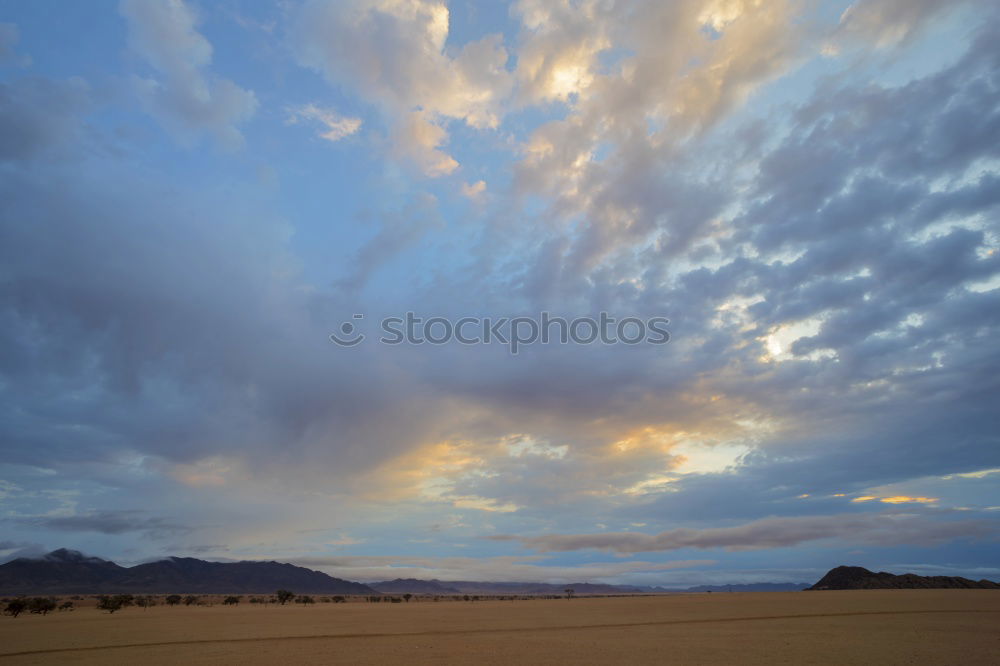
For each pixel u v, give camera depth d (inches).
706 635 1782.7
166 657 1365.7
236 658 1323.8
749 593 6732.3
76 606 6102.4
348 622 2632.9
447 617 3031.5
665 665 1143.6
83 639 1830.7
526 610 3875.5
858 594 5187.0
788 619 2410.2
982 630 1802.4
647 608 3772.1
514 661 1222.3
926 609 2785.4
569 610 3769.7
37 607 4106.8
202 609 4950.8
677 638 1697.8
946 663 1128.8
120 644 1663.4
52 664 1259.2
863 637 1631.4
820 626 2032.5
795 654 1289.4
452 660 1248.8
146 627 2390.5
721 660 1209.4
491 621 2610.7
